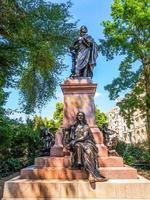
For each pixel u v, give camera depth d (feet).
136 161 63.93
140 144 77.97
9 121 63.52
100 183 28.76
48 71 71.82
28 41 48.14
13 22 44.86
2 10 43.11
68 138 33.58
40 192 28.94
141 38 79.10
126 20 78.23
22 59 51.67
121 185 28.53
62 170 31.50
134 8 75.25
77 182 29.14
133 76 80.74
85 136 31.42
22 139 65.41
